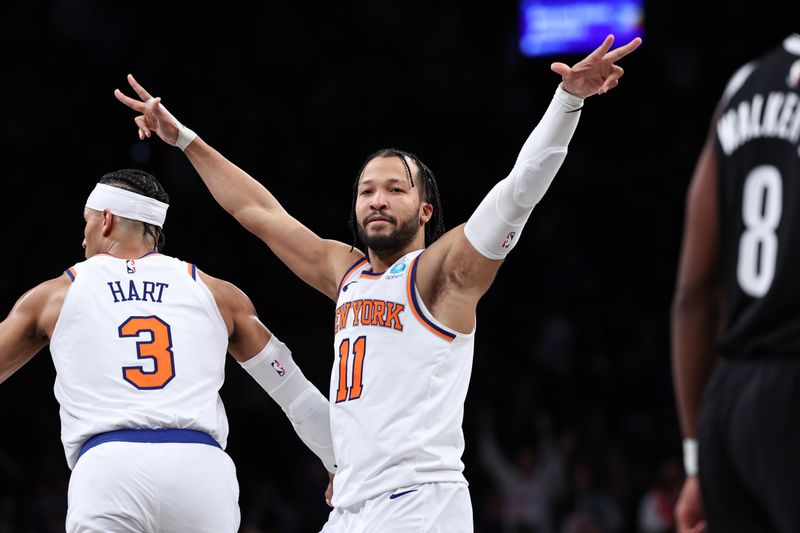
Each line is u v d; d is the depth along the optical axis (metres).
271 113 39.06
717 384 5.70
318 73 40.97
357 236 9.72
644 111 42.84
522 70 42.34
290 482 28.55
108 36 39.44
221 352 9.86
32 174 35.44
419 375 8.48
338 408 8.73
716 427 5.64
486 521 26.50
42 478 26.94
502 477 27.17
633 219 40.56
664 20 42.72
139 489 8.98
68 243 34.03
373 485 8.40
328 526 8.79
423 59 42.66
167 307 9.66
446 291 8.54
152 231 10.14
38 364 29.86
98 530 8.95
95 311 9.50
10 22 38.69
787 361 5.48
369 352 8.62
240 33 40.84
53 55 38.53
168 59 39.19
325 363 31.66
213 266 33.44
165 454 9.12
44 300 9.59
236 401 29.66
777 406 5.43
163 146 35.47
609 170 41.88
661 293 39.06
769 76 5.76
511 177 8.23
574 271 38.88
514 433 28.58
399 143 40.06
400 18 43.09
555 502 26.95
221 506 9.32
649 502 25.67
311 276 9.84
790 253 5.48
